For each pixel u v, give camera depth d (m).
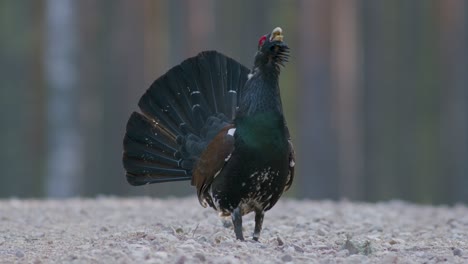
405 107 71.06
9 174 71.12
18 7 74.00
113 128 48.06
